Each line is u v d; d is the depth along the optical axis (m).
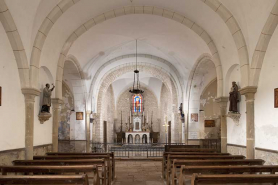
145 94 28.22
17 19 7.73
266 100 7.94
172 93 20.25
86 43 13.60
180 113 17.92
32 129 8.61
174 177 6.74
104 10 10.80
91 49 14.63
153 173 10.66
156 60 18.06
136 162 13.70
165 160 9.42
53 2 8.77
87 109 17.02
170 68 17.94
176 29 12.63
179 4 10.41
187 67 16.17
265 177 4.39
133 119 26.45
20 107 8.30
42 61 9.57
